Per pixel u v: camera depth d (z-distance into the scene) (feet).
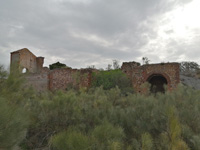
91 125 11.93
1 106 4.35
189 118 9.59
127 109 12.91
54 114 12.89
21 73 10.09
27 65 81.61
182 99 12.12
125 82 52.29
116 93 18.34
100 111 13.35
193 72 78.95
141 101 13.80
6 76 8.94
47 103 12.87
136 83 51.72
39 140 11.98
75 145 5.33
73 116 12.48
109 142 6.15
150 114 10.87
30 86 11.51
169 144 7.04
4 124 4.13
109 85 53.06
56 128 12.23
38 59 93.35
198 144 7.09
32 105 14.02
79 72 58.90
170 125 7.29
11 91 8.78
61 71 61.41
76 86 57.21
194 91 12.42
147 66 50.80
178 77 45.42
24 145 11.20
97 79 56.85
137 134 9.73
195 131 8.99
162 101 12.63
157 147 7.82
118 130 7.63
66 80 59.88
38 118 12.72
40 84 59.62
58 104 12.80
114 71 59.06
